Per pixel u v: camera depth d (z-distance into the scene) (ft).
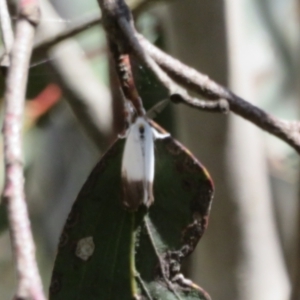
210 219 3.84
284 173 4.67
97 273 3.60
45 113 4.46
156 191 3.59
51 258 6.10
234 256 3.84
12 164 3.45
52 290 3.59
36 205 6.06
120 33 3.51
